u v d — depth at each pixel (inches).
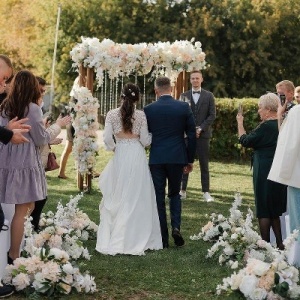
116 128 265.3
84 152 388.2
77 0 1176.8
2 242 189.2
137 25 1178.6
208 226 278.4
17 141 186.4
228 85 1212.5
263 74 1208.8
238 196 262.1
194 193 416.2
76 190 400.5
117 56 377.7
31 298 186.9
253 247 229.5
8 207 211.0
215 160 625.3
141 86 970.7
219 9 1191.6
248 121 616.7
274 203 242.5
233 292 189.8
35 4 1285.7
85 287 193.3
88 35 1168.8
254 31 1190.3
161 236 266.1
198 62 395.2
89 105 386.3
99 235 258.2
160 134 267.0
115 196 261.7
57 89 1194.0
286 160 217.0
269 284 185.8
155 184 267.3
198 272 222.8
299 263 226.5
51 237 219.0
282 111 258.5
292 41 1238.3
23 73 203.3
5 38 1443.2
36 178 201.3
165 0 1184.2
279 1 1229.1
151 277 215.0
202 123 387.5
